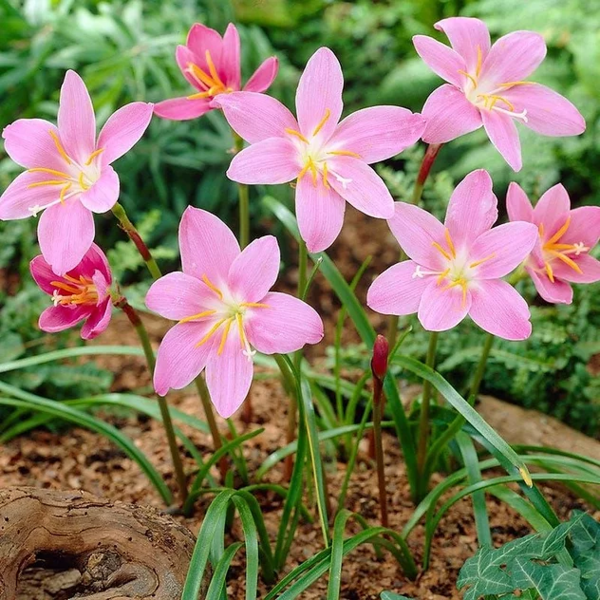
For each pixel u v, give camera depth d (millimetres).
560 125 588
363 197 558
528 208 592
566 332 732
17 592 577
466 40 583
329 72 563
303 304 554
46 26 985
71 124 569
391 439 747
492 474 722
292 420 707
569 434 727
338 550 571
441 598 627
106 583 577
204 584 578
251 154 555
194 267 562
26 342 774
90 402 685
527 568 555
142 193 984
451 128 571
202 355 563
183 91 976
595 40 965
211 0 1055
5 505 568
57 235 561
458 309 568
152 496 691
